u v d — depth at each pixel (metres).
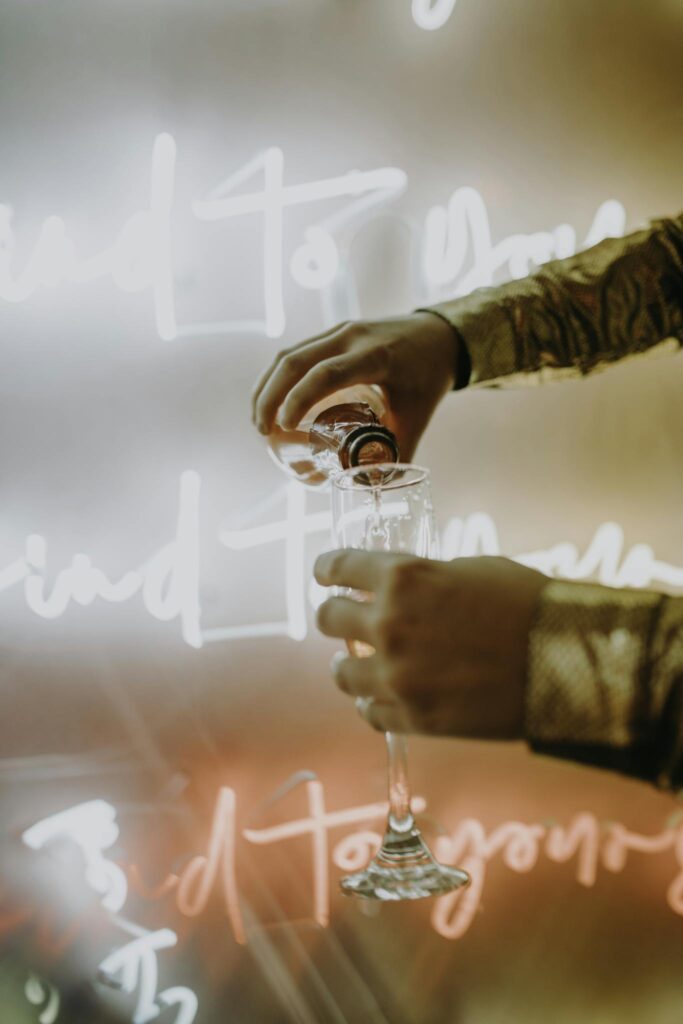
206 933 0.68
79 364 1.26
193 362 1.28
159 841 0.89
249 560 1.28
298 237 1.30
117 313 1.27
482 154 1.34
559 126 1.36
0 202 1.25
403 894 0.63
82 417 1.26
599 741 0.50
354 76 1.31
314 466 0.79
